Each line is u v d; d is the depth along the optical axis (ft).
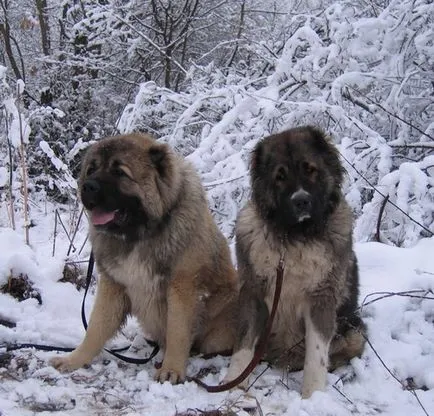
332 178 13.47
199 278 14.01
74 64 47.88
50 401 11.66
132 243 13.73
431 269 18.33
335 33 27.61
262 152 13.75
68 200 37.78
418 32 27.96
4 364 13.67
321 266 13.11
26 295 17.61
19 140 22.27
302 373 14.38
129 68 50.60
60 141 47.37
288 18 38.14
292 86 28.81
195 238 13.99
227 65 48.29
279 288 13.15
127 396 12.40
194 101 30.30
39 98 52.08
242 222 14.14
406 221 22.91
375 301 16.70
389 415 12.19
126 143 13.74
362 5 31.81
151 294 14.14
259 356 12.84
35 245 23.18
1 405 11.20
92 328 14.07
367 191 26.66
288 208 12.83
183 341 13.70
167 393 12.40
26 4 54.39
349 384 13.74
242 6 52.60
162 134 32.27
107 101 52.54
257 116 27.27
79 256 21.03
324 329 13.20
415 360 14.64
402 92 27.99
